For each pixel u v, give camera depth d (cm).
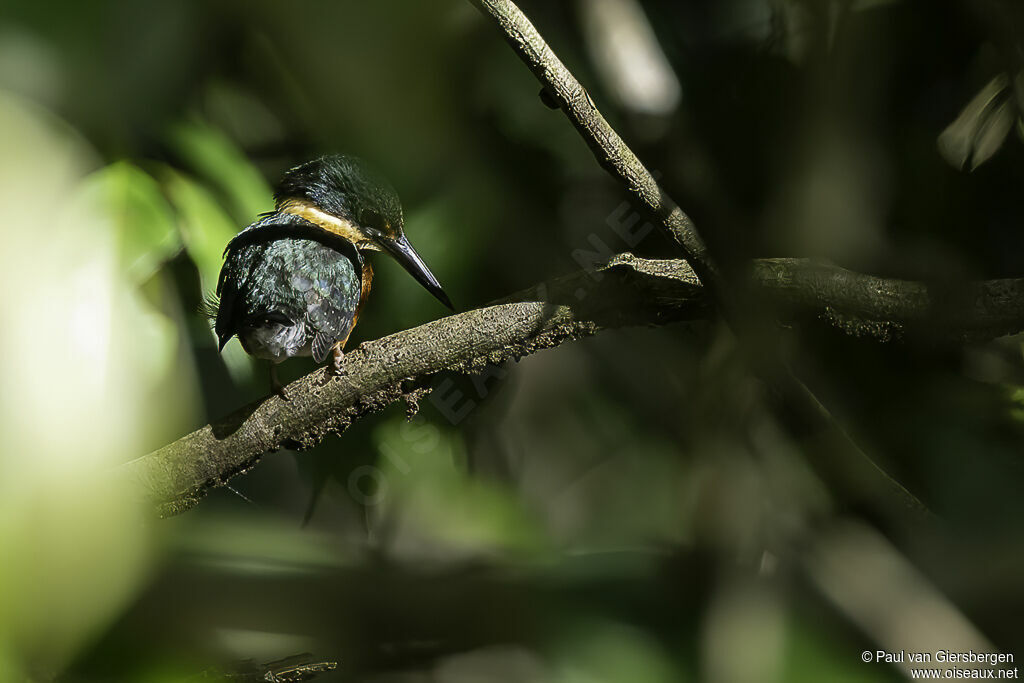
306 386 379
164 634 382
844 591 396
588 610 399
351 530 400
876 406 390
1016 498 391
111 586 375
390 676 398
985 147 388
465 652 398
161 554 386
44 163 379
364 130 387
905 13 390
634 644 398
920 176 390
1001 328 379
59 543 374
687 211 387
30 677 373
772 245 391
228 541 397
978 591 396
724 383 394
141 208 381
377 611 398
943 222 390
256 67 387
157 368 380
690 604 399
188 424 383
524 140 391
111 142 382
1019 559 393
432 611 398
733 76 393
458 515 399
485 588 399
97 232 380
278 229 385
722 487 396
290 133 390
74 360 377
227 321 383
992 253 390
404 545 399
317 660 383
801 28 391
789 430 387
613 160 375
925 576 396
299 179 387
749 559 397
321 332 383
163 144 385
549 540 401
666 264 379
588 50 390
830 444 384
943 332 379
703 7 395
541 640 399
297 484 400
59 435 375
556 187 391
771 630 396
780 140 391
